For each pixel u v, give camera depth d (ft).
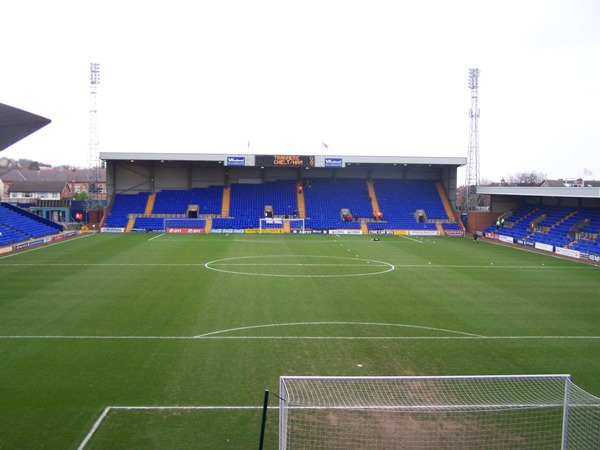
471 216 223.71
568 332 73.92
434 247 176.24
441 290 102.42
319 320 78.84
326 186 250.57
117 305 86.17
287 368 58.59
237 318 79.00
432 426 43.75
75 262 131.85
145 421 45.37
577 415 45.62
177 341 67.62
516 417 45.32
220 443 41.78
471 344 68.08
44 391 51.31
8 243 162.30
